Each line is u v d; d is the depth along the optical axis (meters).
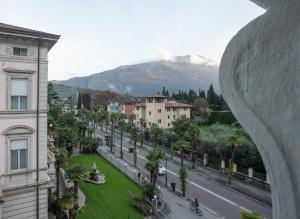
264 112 1.31
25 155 16.61
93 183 30.33
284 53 1.29
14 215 16.25
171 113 68.75
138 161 44.12
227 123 55.72
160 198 27.34
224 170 37.84
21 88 16.34
